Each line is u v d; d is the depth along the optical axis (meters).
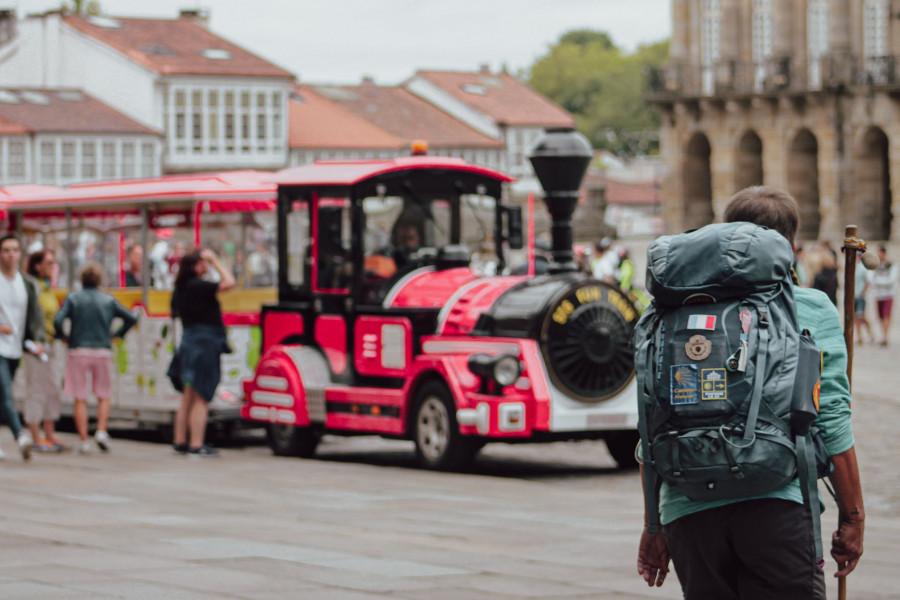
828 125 78.94
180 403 19.30
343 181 17.03
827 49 89.88
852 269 5.98
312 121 94.06
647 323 5.37
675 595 8.23
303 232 17.78
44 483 14.14
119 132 80.56
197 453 17.28
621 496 13.70
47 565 9.18
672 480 5.16
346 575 8.84
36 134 77.56
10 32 88.75
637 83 193.00
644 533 5.75
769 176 82.06
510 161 112.00
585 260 32.81
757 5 90.94
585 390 15.58
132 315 18.02
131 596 8.11
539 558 9.57
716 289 5.16
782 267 5.18
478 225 17.64
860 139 78.31
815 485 5.12
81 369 17.59
